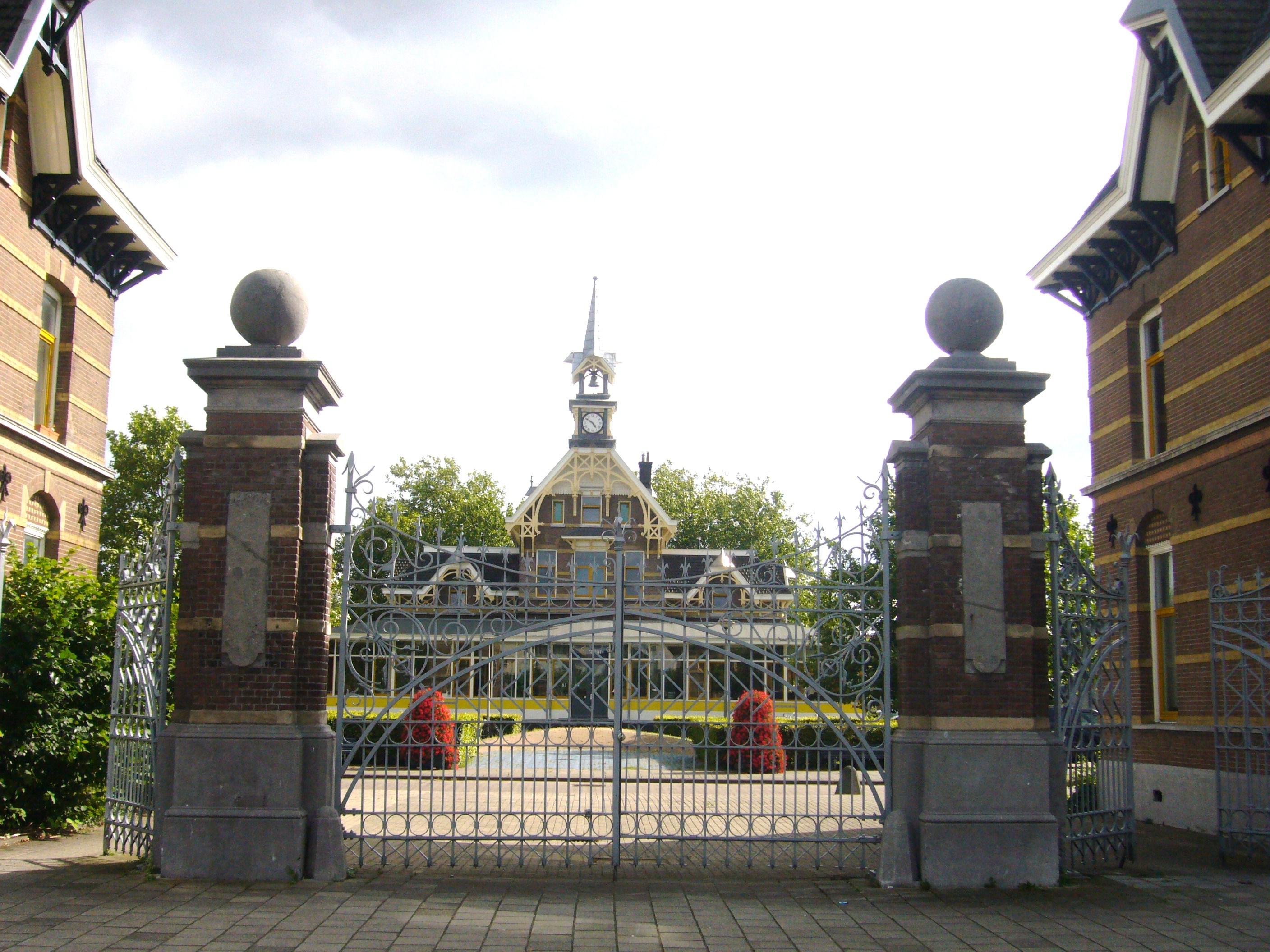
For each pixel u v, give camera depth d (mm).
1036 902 8008
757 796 14438
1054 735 8961
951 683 8727
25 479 14680
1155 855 10539
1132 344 15250
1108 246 15188
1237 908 7898
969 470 9000
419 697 8852
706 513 54531
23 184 14438
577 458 38094
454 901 7770
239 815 8289
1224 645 10414
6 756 10273
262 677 8508
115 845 9305
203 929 6855
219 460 8750
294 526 8680
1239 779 11953
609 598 9227
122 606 9539
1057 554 9188
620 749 8812
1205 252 13289
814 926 7262
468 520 50375
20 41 12375
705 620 9102
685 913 7578
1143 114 13656
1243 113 11609
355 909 7457
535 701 8992
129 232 16562
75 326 16172
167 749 8531
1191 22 12289
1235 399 12578
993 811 8555
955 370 8984
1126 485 15055
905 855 8555
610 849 10008
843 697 9117
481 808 12789
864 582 9195
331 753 8648
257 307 8969
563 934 6922
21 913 7215
